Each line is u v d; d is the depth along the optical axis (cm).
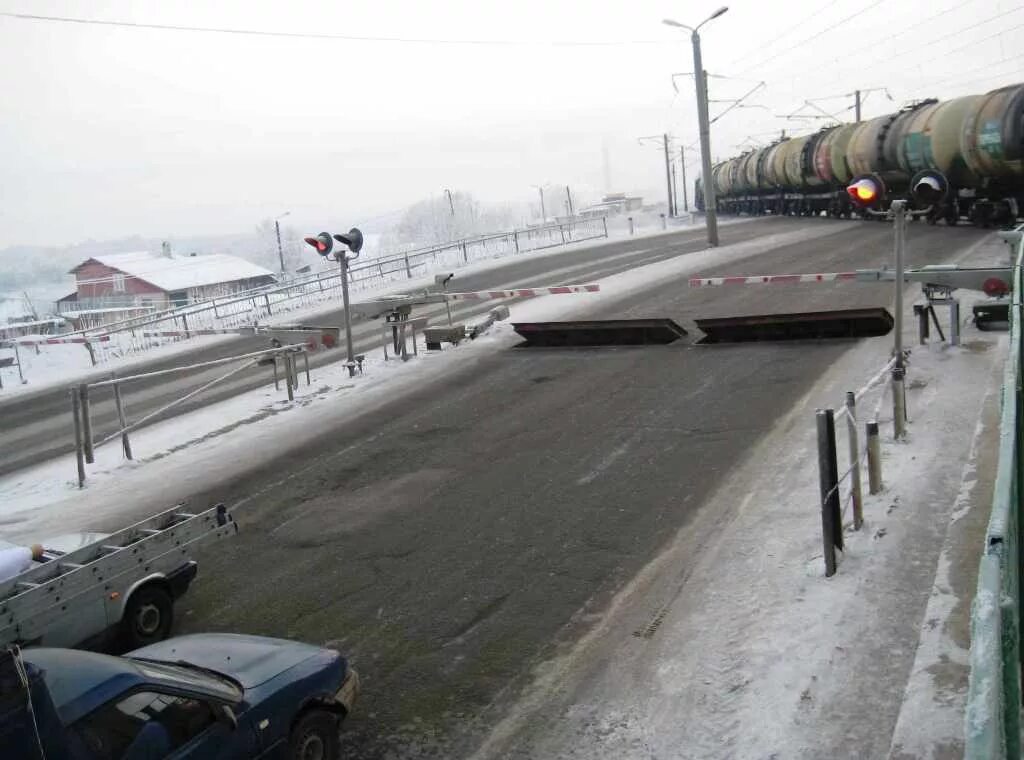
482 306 2755
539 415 1384
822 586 709
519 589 805
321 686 568
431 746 597
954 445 955
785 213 5516
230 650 598
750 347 1634
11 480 1422
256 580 900
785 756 525
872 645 616
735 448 1101
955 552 721
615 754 561
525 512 989
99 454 1504
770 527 849
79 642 702
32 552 756
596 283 2933
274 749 529
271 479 1233
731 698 593
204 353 2569
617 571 815
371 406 1581
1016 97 2594
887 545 755
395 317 1967
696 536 862
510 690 648
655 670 643
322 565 917
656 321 1766
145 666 516
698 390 1394
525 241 5453
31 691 430
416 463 1225
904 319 1658
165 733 476
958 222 3316
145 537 815
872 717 544
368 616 791
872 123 3675
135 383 2180
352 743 608
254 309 3488
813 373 1384
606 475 1073
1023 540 469
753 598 717
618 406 1372
